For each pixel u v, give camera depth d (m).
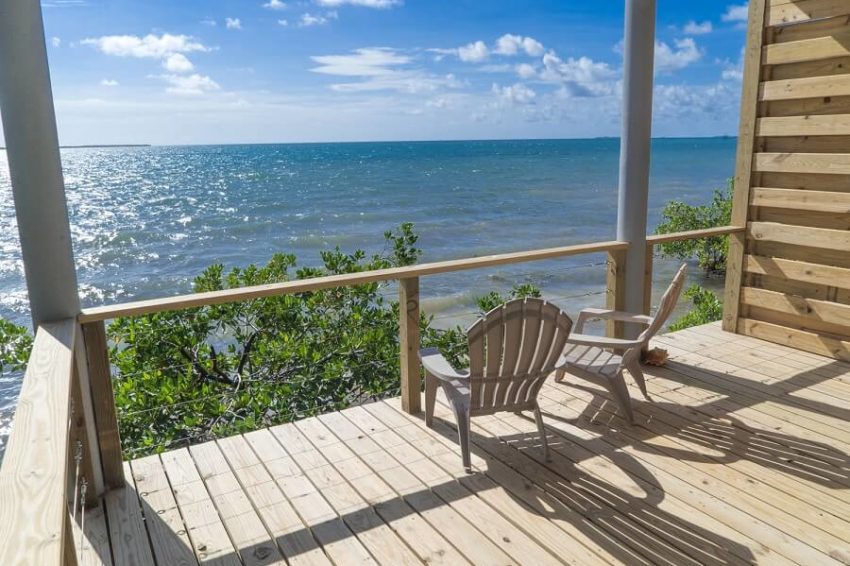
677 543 2.25
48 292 2.37
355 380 5.00
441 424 3.28
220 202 28.86
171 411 4.48
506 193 31.25
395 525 2.39
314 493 2.63
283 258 5.88
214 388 4.93
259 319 5.29
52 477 1.08
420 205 27.17
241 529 2.39
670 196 28.80
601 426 3.21
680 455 2.90
